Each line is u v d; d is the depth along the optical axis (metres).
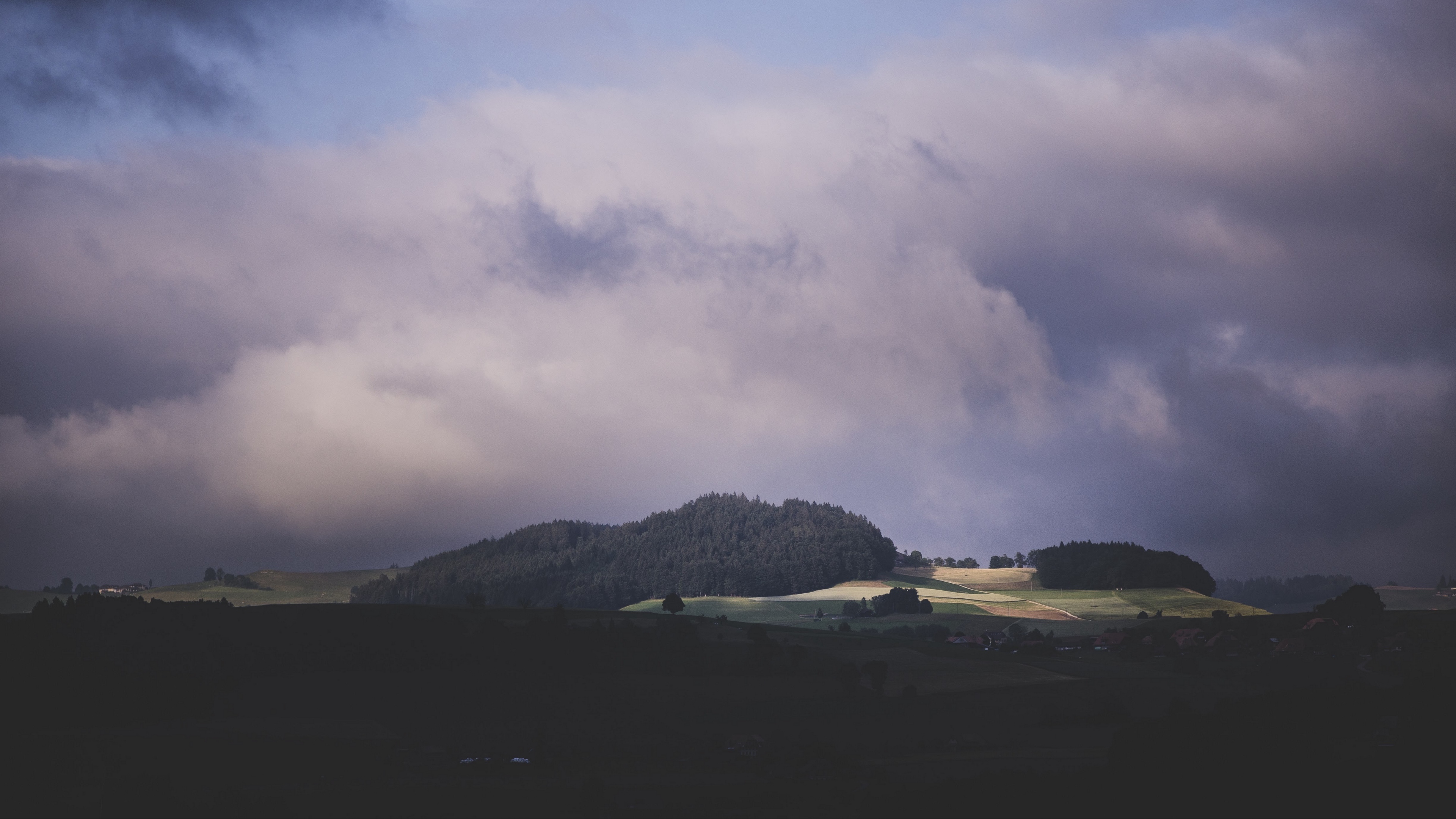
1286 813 82.50
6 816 91.75
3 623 156.88
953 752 120.88
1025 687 160.12
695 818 90.44
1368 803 83.12
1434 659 162.88
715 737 131.50
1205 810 84.06
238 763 112.06
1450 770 88.38
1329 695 117.31
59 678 135.50
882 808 90.62
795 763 114.38
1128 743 102.00
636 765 116.56
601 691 153.75
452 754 121.25
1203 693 152.75
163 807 95.12
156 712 131.25
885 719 141.50
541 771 112.25
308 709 139.62
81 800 96.81
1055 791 90.69
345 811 93.38
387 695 146.88
